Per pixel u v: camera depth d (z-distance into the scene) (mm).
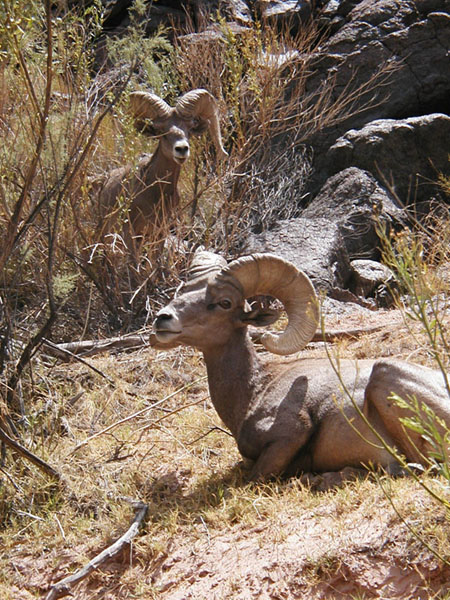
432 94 20234
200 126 14414
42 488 8398
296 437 7750
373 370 7531
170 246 13305
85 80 12133
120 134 13727
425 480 6887
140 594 6961
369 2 21344
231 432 8484
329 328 11641
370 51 20250
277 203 17031
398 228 17328
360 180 17609
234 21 21562
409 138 18641
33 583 7461
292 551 6645
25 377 9719
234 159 15695
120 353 11383
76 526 7973
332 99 20141
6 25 8609
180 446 9086
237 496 7578
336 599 6223
